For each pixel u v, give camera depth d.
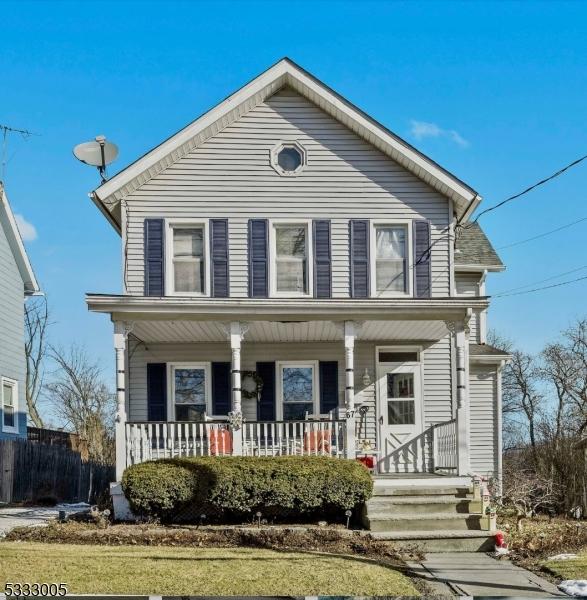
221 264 18.31
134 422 16.28
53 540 13.62
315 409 19.08
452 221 18.78
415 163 18.41
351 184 18.75
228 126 18.67
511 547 13.71
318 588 10.45
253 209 18.52
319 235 18.53
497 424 20.97
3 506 19.52
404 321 17.02
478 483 15.59
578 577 11.27
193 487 14.91
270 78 18.33
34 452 22.03
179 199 18.41
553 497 19.41
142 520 15.18
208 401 19.02
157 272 18.17
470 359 20.80
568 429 29.08
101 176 18.34
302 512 15.08
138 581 10.54
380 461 18.84
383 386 19.16
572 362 42.41
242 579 10.77
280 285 18.50
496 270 21.56
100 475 26.69
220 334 18.39
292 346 19.30
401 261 18.70
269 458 15.35
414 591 10.45
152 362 19.08
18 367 25.64
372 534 13.97
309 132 18.78
